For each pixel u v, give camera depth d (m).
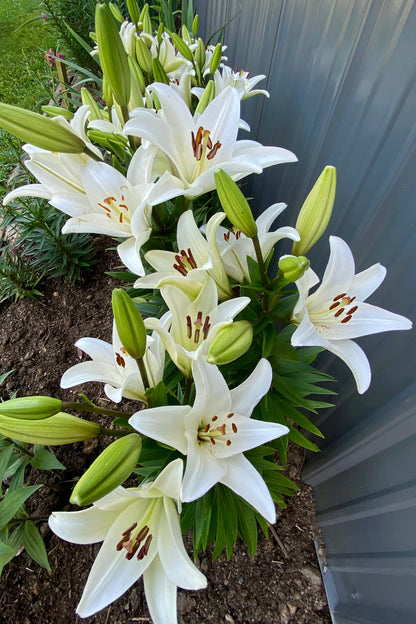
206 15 1.50
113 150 0.48
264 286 0.41
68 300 1.10
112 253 1.18
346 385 0.61
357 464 0.58
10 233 1.26
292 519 0.75
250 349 0.50
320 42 0.59
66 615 0.68
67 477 0.82
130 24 0.72
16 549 0.64
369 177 0.50
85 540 0.34
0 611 0.69
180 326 0.38
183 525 0.49
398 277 0.47
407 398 0.44
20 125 0.39
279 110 0.80
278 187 0.86
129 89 0.44
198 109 0.51
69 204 0.44
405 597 0.48
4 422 0.32
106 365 0.42
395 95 0.43
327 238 0.64
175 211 0.49
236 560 0.71
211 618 0.67
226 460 0.35
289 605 0.67
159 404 0.38
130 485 0.80
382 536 0.52
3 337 1.06
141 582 0.70
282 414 0.54
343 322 0.39
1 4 2.52
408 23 0.40
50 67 1.56
